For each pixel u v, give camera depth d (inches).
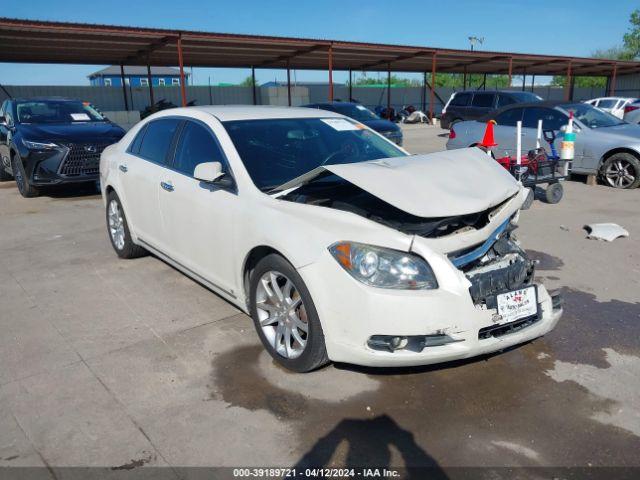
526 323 126.6
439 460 101.1
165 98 1223.5
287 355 130.6
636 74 1573.6
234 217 140.7
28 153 343.6
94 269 210.5
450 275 112.4
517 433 108.2
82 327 158.1
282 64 1109.7
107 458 102.1
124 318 164.1
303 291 121.0
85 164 351.6
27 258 227.1
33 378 130.3
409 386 125.0
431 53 1000.9
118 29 632.4
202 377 130.0
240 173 145.1
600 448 103.3
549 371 130.8
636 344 143.6
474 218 133.0
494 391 122.7
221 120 161.9
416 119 1244.5
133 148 204.1
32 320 163.6
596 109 401.7
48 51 807.1
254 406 118.1
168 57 943.7
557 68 1400.1
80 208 328.8
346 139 171.9
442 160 139.9
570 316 161.5
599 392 121.6
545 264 209.3
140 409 117.4
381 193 117.9
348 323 114.0
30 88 1060.5
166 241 180.5
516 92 740.0
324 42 823.7
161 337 151.1
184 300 177.3
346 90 1513.3
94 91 1139.3
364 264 112.1
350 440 106.9
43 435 108.9
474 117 768.9
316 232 118.6
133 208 198.7
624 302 171.5
